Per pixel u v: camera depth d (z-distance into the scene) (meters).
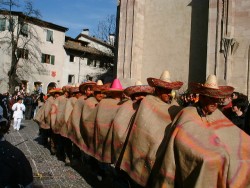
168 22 23.22
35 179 8.39
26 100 28.30
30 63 45.69
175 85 5.76
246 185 4.09
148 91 6.49
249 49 18.61
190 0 22.27
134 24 23.42
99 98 8.47
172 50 22.89
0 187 2.70
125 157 5.82
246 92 18.64
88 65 52.88
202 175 4.01
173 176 4.39
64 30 50.00
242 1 18.89
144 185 5.23
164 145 4.88
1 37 44.38
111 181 8.32
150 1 24.14
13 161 2.84
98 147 7.48
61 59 49.75
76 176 8.78
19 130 19.56
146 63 23.95
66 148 10.10
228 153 4.16
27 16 43.97
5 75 43.84
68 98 11.12
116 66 25.95
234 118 6.91
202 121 4.55
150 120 5.47
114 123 6.53
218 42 19.00
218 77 18.91
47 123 12.03
